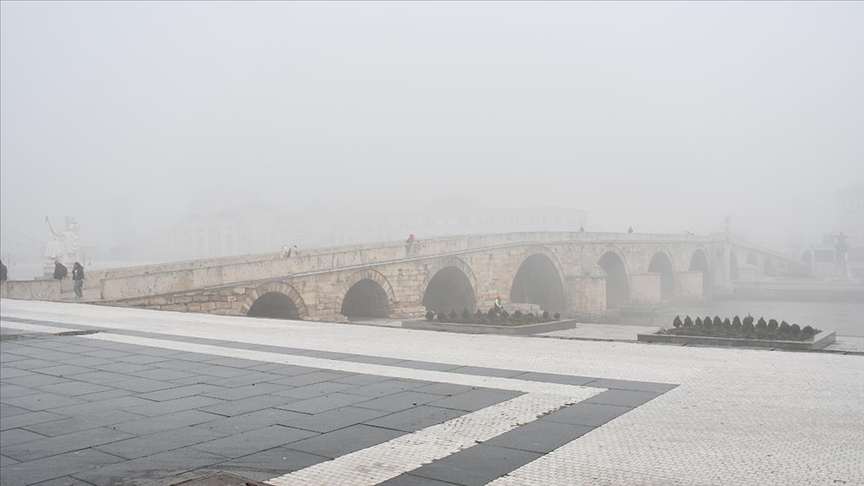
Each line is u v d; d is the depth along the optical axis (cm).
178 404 895
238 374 1095
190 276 3103
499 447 672
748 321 2066
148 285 2958
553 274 6391
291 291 3544
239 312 3284
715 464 611
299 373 1092
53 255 3781
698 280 8550
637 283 7644
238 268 3284
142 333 1664
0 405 912
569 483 564
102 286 2806
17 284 3148
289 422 788
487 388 959
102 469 640
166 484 589
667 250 8562
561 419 780
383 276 4178
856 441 684
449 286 5212
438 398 898
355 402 881
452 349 1346
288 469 618
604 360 1205
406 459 638
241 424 786
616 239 7375
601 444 679
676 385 973
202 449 691
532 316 2970
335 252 3816
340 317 3850
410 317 4278
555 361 1195
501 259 5447
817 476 577
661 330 1975
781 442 682
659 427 743
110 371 1147
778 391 930
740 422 762
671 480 569
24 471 638
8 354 1338
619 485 558
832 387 957
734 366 1141
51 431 779
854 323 5431
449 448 671
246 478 595
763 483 560
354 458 645
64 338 1569
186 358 1264
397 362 1189
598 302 6356
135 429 778
